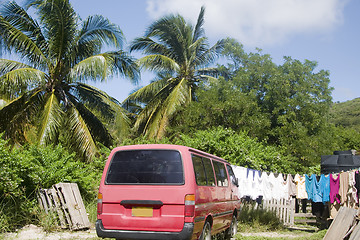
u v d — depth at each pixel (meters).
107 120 22.92
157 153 7.13
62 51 21.00
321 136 24.16
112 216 6.95
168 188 6.79
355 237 7.56
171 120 25.98
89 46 22.28
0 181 9.11
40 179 10.23
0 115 19.78
